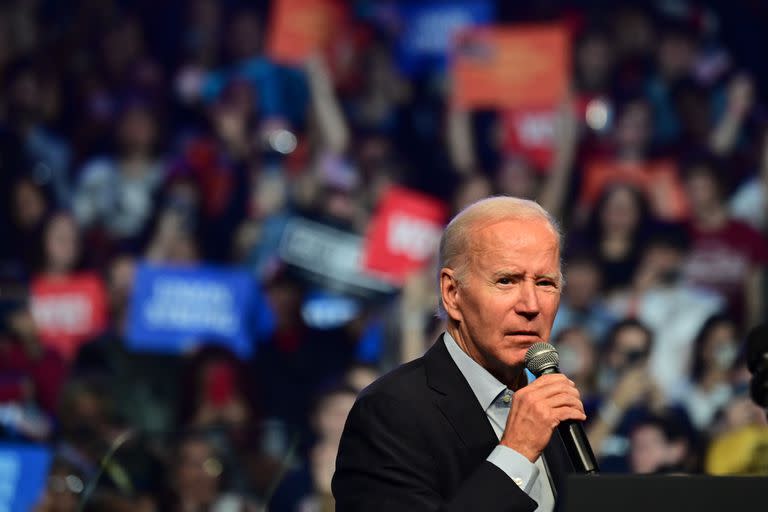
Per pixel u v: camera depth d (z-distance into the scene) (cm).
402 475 690
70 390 1838
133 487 1143
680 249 2248
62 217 2428
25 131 2661
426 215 2002
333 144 2566
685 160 2448
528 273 692
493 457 650
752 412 1666
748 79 2595
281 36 2470
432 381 725
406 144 2609
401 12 2712
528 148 2491
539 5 2702
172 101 2717
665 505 530
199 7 2797
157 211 2483
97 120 2688
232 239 2459
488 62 2244
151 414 1964
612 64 2614
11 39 2819
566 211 2381
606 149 2497
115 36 2803
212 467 1177
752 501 526
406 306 1977
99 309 2245
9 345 2033
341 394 1366
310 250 2277
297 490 1334
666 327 2127
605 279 2212
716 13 2669
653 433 1498
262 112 2612
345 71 2644
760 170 2478
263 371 2061
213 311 2109
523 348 693
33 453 1362
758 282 2103
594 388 1825
